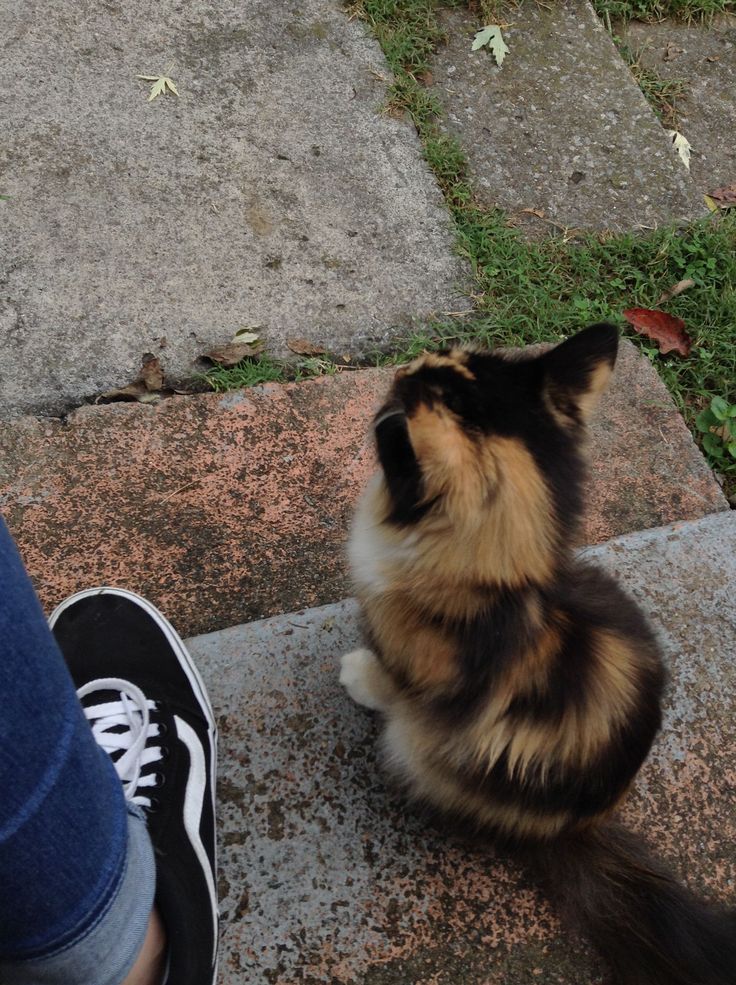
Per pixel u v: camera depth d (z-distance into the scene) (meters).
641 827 0.72
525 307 1.02
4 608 0.45
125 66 1.09
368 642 0.72
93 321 0.93
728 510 0.87
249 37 1.15
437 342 0.98
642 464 0.91
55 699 0.46
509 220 1.08
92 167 1.01
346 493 0.86
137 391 0.90
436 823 0.71
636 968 0.64
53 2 1.11
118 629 0.72
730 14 1.36
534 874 0.70
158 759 0.66
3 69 1.05
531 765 0.65
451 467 0.60
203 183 1.03
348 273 1.00
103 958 0.50
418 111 1.13
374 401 0.91
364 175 1.07
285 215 1.03
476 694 0.65
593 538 0.86
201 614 0.79
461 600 0.63
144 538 0.82
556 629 0.66
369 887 0.68
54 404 0.89
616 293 1.06
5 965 0.50
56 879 0.47
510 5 1.28
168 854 0.61
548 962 0.67
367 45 1.17
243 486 0.86
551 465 0.63
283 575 0.82
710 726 0.75
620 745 0.66
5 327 0.92
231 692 0.74
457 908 0.68
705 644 0.79
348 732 0.73
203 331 0.94
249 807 0.70
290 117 1.09
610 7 1.32
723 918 0.64
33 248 0.96
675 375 0.99
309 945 0.66
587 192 1.12
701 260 1.08
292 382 0.92
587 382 0.65
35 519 0.82
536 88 1.20
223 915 0.67
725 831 0.72
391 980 0.65
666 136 1.19
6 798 0.45
